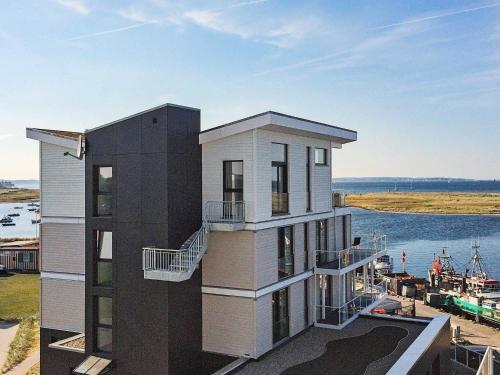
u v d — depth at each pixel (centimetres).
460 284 4819
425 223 12900
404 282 4762
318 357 1783
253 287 1753
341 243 2541
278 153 1955
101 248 1788
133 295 1692
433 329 1928
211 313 1819
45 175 2041
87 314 1788
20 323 2891
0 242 6619
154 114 1664
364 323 2223
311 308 2159
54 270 2041
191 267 1614
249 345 1755
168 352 1634
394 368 1472
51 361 1922
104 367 1691
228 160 1795
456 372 2331
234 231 1784
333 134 2214
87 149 1788
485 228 11550
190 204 1755
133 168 1697
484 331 3553
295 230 2056
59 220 2020
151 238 1659
